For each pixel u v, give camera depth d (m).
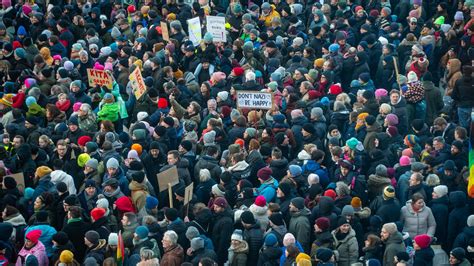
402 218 25.88
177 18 39.78
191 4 40.81
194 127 29.34
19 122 30.08
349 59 34.94
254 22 38.44
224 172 26.50
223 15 39.53
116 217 25.41
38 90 31.33
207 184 26.48
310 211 25.41
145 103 31.33
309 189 25.83
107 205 24.56
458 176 27.41
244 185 26.06
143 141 28.34
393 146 29.02
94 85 32.31
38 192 25.80
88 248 23.81
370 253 24.11
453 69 35.31
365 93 30.83
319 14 38.56
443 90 37.25
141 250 22.48
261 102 30.47
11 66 35.19
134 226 24.38
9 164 27.39
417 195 25.77
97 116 31.02
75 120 28.98
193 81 33.34
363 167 28.16
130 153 26.78
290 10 39.25
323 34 37.06
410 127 32.22
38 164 27.52
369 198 26.92
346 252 24.08
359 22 38.72
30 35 39.06
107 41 38.81
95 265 22.62
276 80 33.19
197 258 23.45
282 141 28.78
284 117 29.56
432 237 25.69
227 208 24.80
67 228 24.08
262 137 28.86
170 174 25.95
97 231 24.06
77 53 35.47
